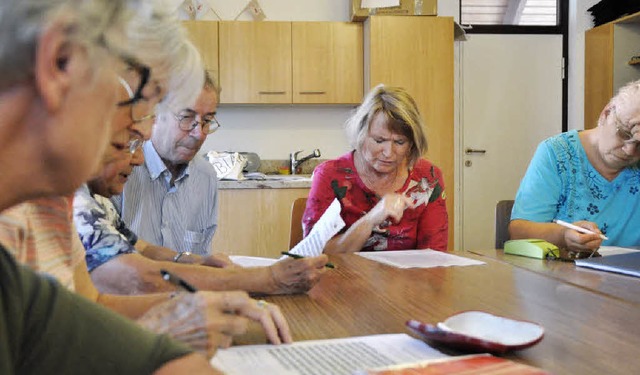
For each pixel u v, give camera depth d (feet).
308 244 5.65
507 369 2.49
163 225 6.41
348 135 7.13
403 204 6.54
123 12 1.61
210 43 14.51
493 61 17.34
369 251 6.80
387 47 14.32
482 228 17.48
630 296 4.19
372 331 3.35
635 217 7.01
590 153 7.11
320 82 14.85
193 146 6.14
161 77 2.21
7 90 1.39
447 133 14.56
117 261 4.02
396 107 6.66
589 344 3.05
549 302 4.03
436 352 2.89
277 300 4.16
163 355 1.63
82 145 1.50
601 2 16.11
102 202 4.70
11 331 1.50
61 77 1.41
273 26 14.67
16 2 1.33
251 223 12.37
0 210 1.53
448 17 14.46
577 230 6.04
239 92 14.67
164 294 3.29
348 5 15.78
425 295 4.28
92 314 1.66
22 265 1.67
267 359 2.78
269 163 15.81
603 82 15.67
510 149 17.47
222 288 4.20
